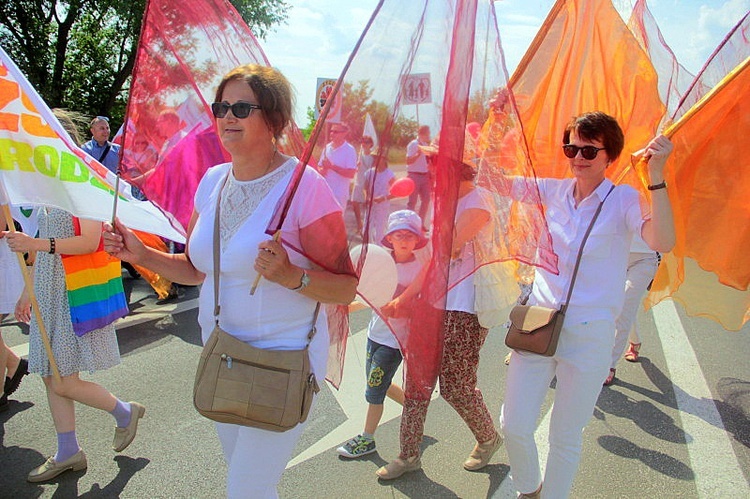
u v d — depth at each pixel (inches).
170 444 140.9
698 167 122.6
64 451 125.8
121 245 88.7
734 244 124.6
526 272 115.3
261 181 78.4
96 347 123.3
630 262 180.5
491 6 81.3
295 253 76.0
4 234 112.5
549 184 111.3
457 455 139.6
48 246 113.3
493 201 92.3
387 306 80.0
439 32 72.8
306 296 76.3
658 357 209.0
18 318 126.2
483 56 82.9
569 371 102.7
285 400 73.1
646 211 101.7
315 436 147.6
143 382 176.4
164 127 98.5
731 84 114.3
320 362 81.0
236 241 76.7
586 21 133.2
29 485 123.1
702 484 130.5
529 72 133.7
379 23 71.1
